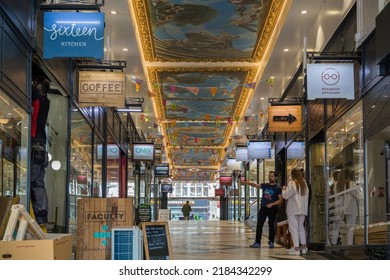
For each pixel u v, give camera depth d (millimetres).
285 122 12195
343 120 9195
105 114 12930
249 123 20953
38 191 6695
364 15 7957
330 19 9516
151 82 15352
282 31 11031
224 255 9125
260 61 13781
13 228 4410
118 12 10031
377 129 7344
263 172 19531
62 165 8281
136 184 22422
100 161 12344
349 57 8234
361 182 8109
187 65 13922
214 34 11820
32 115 6727
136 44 11836
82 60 8844
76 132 9062
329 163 10141
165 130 24781
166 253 5773
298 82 12555
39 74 7246
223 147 30906
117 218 6164
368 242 7695
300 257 8797
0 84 5188
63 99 8383
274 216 10906
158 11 10555
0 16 5227
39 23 6770
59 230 8195
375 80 7434
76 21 6695
